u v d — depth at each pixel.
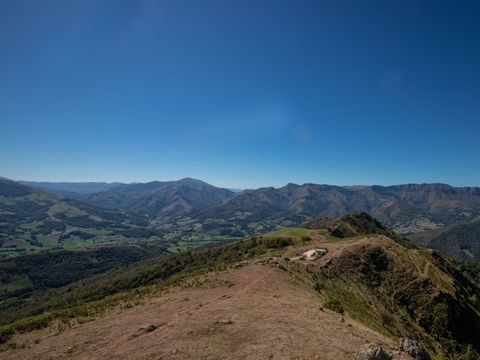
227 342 25.95
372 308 63.25
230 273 57.47
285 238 137.62
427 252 116.81
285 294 43.81
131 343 27.42
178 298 43.22
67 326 36.69
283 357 23.02
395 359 22.39
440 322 70.19
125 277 157.88
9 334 36.62
